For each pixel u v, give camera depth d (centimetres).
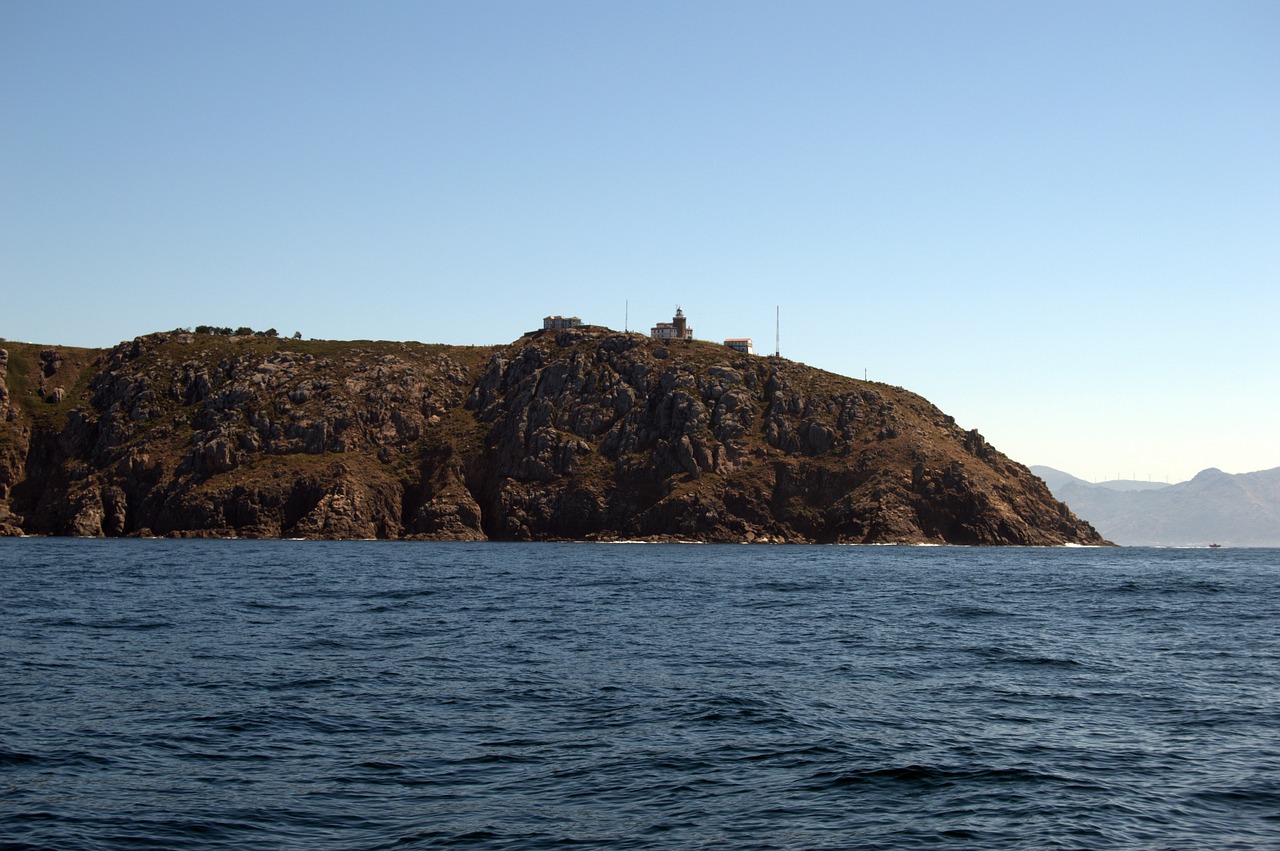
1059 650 4694
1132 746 2741
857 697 3419
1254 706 3306
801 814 2153
